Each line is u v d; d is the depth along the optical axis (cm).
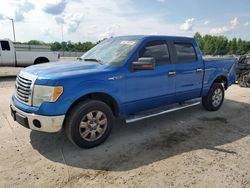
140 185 323
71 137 402
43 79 377
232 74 716
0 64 1429
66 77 381
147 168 365
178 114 637
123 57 457
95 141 425
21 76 420
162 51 515
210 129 533
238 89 1065
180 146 442
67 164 372
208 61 622
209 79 630
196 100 629
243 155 413
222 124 568
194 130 525
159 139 471
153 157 398
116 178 338
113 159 390
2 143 438
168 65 521
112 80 429
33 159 385
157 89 505
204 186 323
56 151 412
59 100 375
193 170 361
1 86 1056
